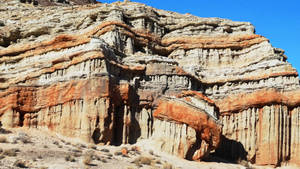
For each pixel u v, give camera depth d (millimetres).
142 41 52562
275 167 46781
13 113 44594
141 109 45531
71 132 41875
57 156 32438
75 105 42594
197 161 41281
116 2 59062
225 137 50000
